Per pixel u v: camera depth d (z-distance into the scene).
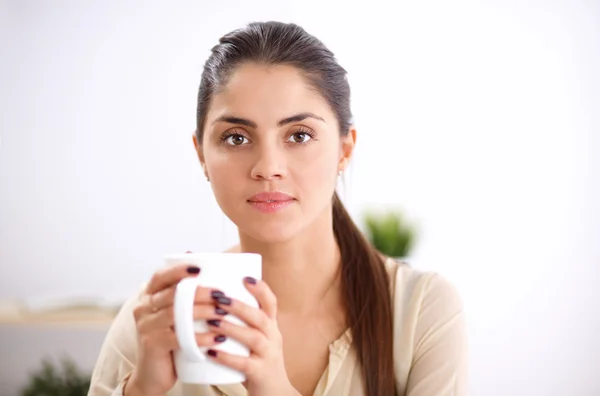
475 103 3.03
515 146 3.00
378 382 0.94
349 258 0.99
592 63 2.97
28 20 3.16
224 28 3.13
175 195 3.12
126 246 3.14
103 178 3.15
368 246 1.01
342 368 0.95
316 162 0.85
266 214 0.84
